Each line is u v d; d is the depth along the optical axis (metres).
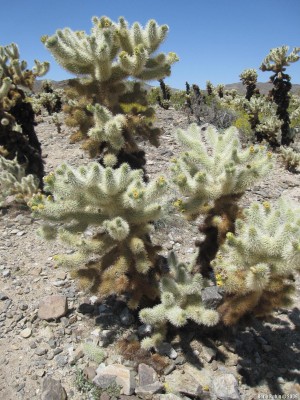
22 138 2.94
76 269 1.57
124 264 1.40
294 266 1.16
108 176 1.30
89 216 1.46
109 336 1.52
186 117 5.49
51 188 1.37
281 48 4.29
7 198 2.71
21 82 2.91
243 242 1.17
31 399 1.25
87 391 1.28
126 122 1.67
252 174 1.36
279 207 1.46
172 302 1.32
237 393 1.28
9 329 1.54
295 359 1.49
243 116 5.29
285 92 4.42
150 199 1.37
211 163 1.43
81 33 1.82
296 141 5.14
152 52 1.78
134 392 1.28
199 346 1.48
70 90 1.86
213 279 1.76
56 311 1.61
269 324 1.66
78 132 1.83
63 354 1.43
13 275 1.90
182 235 2.36
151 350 1.45
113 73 1.75
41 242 2.23
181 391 1.29
